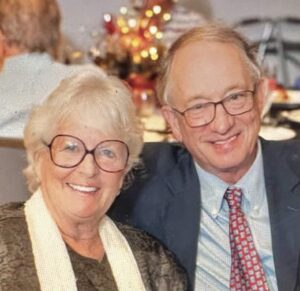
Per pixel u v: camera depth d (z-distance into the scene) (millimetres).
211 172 2027
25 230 1688
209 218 2039
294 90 4430
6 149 2031
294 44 5621
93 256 1771
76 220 1725
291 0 5641
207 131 1956
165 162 2119
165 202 2053
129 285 1757
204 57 1946
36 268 1646
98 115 1693
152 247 1870
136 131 1771
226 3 5590
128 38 3611
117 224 1897
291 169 2061
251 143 1978
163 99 2039
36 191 1782
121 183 1782
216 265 2004
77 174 1688
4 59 2850
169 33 4098
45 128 1700
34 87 2680
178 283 1865
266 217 2033
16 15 2811
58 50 2982
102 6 5391
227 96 1936
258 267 1983
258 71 1990
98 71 1821
